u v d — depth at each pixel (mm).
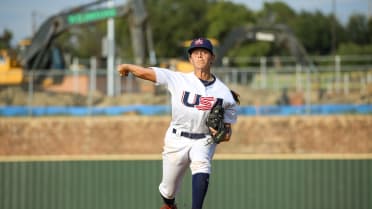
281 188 50938
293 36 144500
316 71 125812
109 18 131375
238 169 50781
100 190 50562
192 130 23422
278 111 112938
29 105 113750
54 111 112688
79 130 103188
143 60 128250
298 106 113562
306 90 120188
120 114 112250
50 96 115438
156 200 50312
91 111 112250
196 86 23312
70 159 50688
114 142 102000
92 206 50500
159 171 50531
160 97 117125
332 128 103125
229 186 50750
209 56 23297
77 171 50656
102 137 102500
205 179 22812
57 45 142000
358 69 127625
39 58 133250
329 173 51188
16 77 119375
